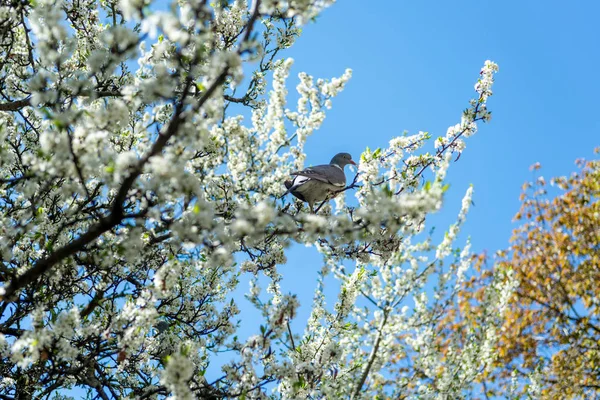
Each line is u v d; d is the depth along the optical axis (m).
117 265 8.00
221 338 8.61
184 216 5.73
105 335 6.21
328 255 8.14
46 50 5.66
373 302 6.79
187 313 8.77
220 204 7.13
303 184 8.48
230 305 8.85
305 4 5.16
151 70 8.03
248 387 6.52
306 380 7.01
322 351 7.68
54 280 7.36
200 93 7.03
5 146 8.17
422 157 8.99
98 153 5.18
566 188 21.03
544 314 18.20
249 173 7.03
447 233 6.81
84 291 8.36
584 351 16.64
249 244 5.82
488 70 9.09
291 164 7.19
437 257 6.78
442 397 6.76
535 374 8.81
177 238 5.93
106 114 5.20
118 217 5.46
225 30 8.20
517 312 18.17
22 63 8.72
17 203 8.14
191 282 8.76
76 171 5.16
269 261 7.92
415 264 6.77
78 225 7.99
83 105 7.14
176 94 7.07
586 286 18.94
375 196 5.48
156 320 6.21
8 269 6.98
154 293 6.18
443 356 7.08
